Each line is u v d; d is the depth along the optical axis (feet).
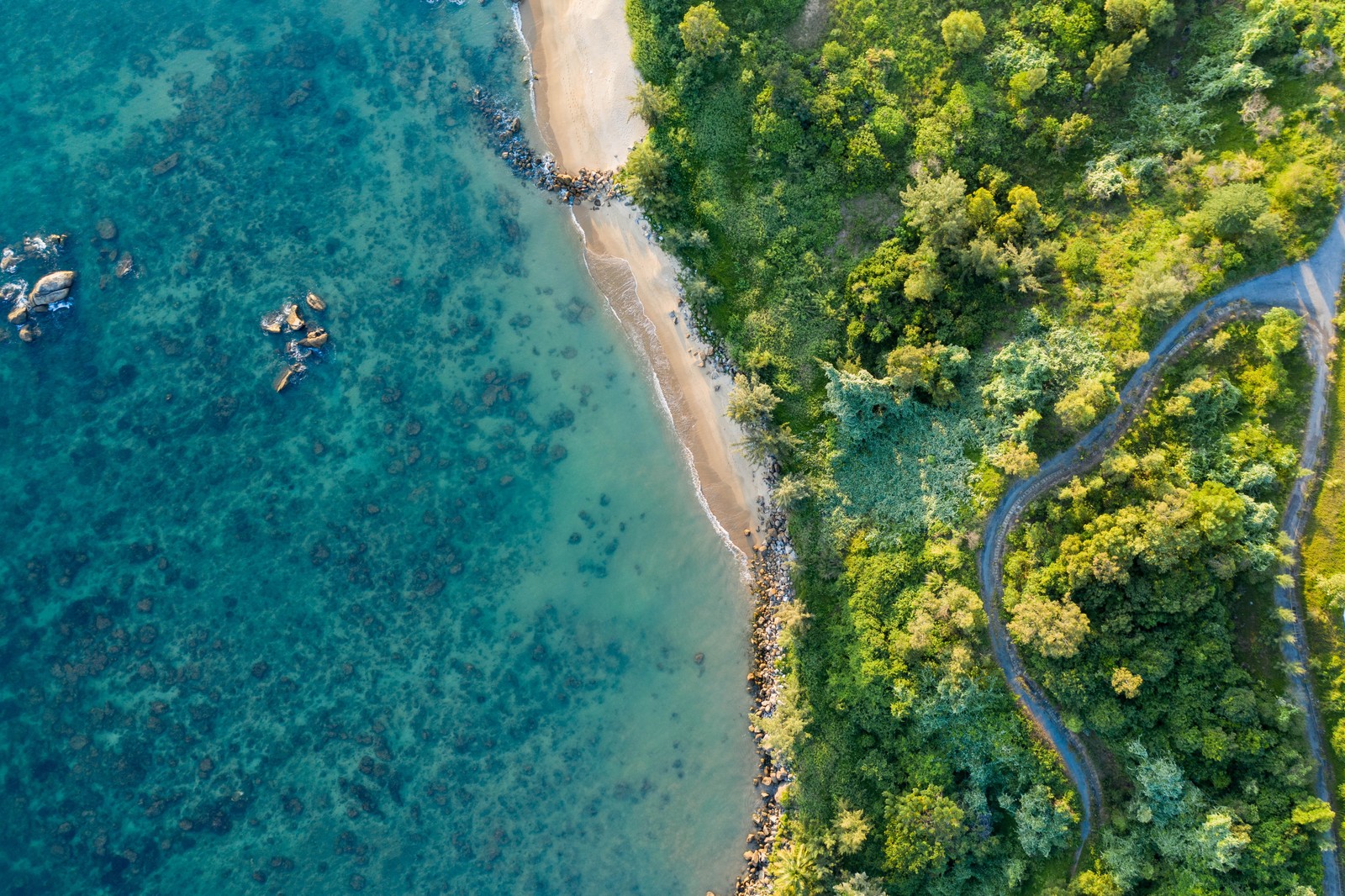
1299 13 153.48
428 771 190.39
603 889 185.57
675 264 194.39
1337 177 151.12
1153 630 150.92
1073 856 159.94
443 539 195.93
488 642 193.16
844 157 179.52
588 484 196.95
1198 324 156.66
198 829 188.65
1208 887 144.56
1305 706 144.97
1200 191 159.94
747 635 189.57
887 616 170.60
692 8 177.58
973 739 162.81
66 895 186.80
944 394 168.76
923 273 166.30
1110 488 155.94
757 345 186.09
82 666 192.75
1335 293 151.84
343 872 188.03
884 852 167.02
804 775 175.42
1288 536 146.51
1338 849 142.10
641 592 193.57
